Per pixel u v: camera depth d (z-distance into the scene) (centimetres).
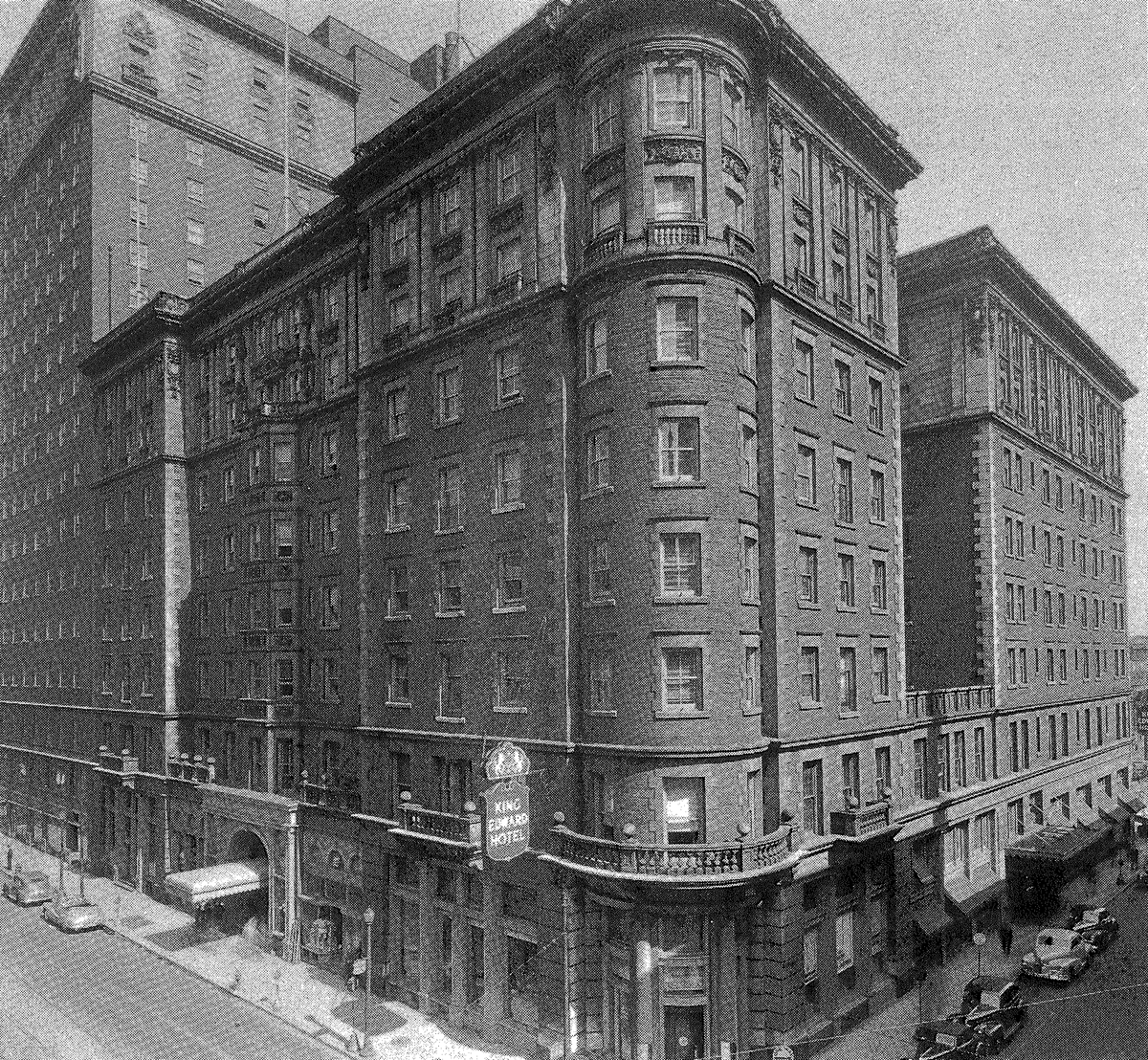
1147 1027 3112
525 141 3400
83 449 6656
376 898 3812
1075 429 6166
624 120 3023
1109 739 6412
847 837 3191
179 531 5581
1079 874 5028
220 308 5362
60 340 7012
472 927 3469
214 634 5231
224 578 5169
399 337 3938
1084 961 3725
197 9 7050
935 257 5025
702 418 2908
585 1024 3005
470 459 3569
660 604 2867
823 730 3338
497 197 3525
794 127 3438
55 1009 3684
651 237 2941
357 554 4262
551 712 3164
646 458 2919
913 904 3775
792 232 3369
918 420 5119
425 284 3828
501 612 3384
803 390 3409
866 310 3894
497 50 3434
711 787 2836
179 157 6906
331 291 4556
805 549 3347
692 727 2844
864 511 3759
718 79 3008
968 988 3278
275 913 4450
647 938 2794
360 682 4069
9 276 7994
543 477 3247
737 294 3008
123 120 6644
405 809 3584
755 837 2978
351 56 8212
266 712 4628
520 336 3381
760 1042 2908
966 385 4944
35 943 4616
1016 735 5012
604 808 2989
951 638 4925
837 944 3284
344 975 3994
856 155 3894
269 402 4941
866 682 3659
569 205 3234
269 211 7425
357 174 4097
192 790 5059
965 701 4503
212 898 4406
